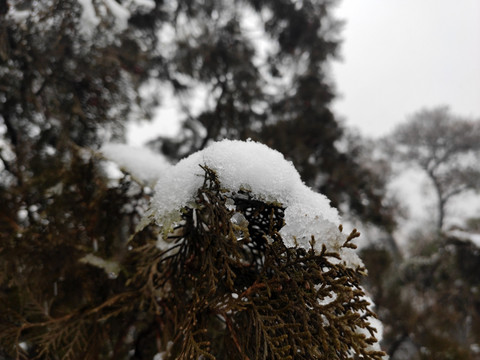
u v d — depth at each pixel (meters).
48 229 1.76
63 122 2.36
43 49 2.27
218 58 5.14
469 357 4.95
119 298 1.51
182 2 4.62
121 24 2.66
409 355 5.76
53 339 1.50
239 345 1.08
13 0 2.10
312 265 0.98
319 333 0.93
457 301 6.45
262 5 5.52
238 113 5.25
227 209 1.10
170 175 1.19
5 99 2.34
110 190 1.88
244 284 1.20
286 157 4.67
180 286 1.38
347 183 5.58
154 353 1.70
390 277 7.52
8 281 1.76
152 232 1.78
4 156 2.10
